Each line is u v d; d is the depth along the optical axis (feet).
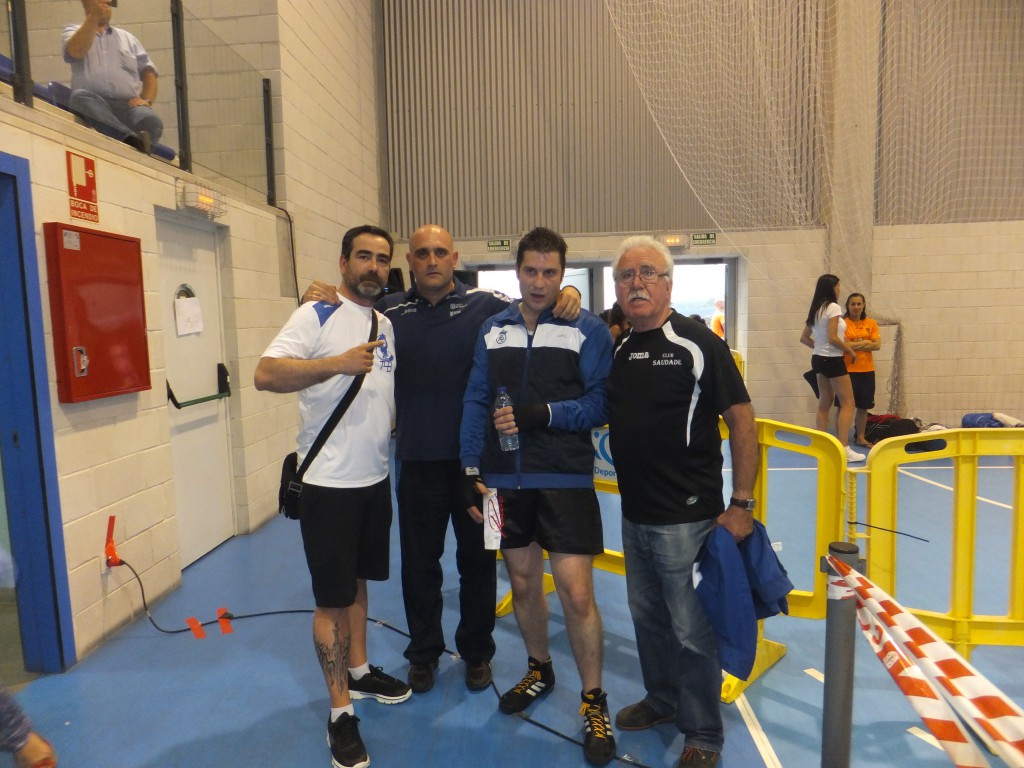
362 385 7.18
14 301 8.14
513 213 27.37
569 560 6.98
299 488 7.03
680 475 6.36
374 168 25.90
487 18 26.78
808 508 15.85
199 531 13.10
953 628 8.14
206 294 13.43
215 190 13.00
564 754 7.03
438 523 8.26
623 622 10.22
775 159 25.34
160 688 8.43
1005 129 24.41
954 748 3.60
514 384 7.16
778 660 8.92
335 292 7.48
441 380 7.91
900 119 24.72
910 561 12.05
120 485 10.02
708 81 24.82
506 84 26.99
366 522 7.47
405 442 8.06
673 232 26.50
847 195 25.11
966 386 25.49
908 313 25.48
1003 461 21.02
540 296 6.98
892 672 4.22
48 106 9.30
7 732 4.61
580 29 26.71
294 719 7.77
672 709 7.47
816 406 26.32
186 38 13.97
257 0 16.20
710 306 27.45
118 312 9.70
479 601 8.15
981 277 25.07
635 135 26.86
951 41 24.11
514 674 8.73
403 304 8.13
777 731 7.30
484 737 7.34
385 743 7.24
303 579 12.01
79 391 8.80
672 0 24.26
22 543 8.57
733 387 6.13
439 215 27.45
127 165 10.25
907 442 7.87
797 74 24.70
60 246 8.46
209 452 13.52
